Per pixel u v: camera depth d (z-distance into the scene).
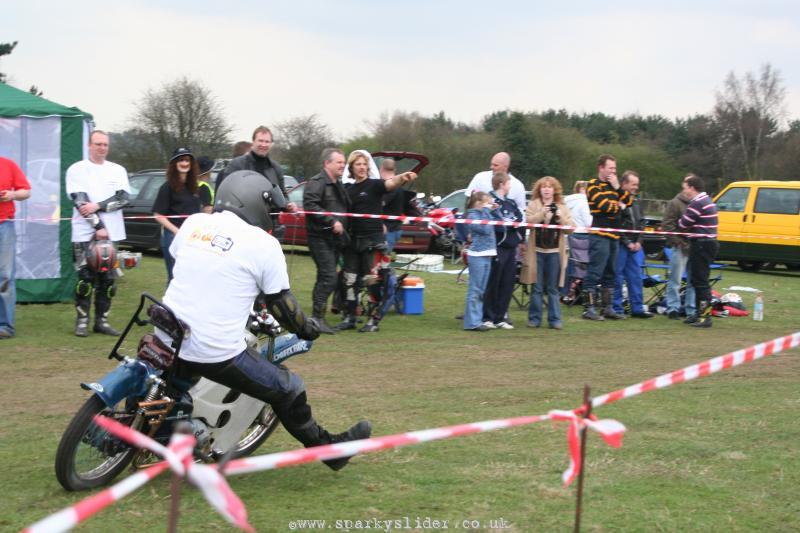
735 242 41.59
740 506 8.81
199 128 76.62
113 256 17.72
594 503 8.80
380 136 77.31
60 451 8.38
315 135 80.88
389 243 21.86
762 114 104.69
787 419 12.50
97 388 8.32
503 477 9.59
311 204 18.88
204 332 8.42
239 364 8.61
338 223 18.78
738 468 10.09
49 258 21.81
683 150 109.75
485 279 20.38
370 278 19.56
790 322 24.06
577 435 6.03
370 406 12.91
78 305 17.75
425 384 14.54
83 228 17.70
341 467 9.48
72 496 8.60
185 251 8.66
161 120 76.31
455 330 20.44
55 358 15.66
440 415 12.48
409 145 75.44
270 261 8.59
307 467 9.88
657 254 31.67
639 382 15.13
